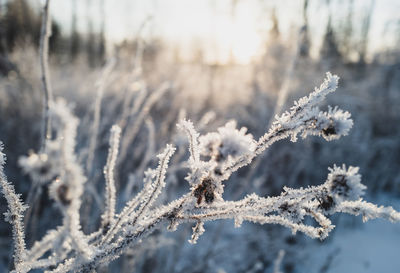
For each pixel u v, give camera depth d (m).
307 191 0.71
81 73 5.96
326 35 9.49
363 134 5.23
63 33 12.74
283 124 0.73
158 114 3.58
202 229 0.75
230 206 0.75
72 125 0.45
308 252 3.58
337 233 4.29
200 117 4.29
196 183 0.69
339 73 7.71
